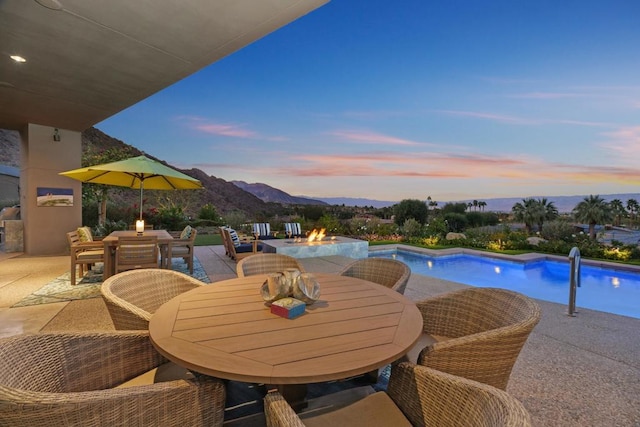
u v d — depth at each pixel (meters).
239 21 3.26
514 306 1.70
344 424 1.23
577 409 1.91
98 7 3.04
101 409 0.97
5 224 7.66
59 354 1.31
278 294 1.67
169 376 1.58
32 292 4.33
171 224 11.62
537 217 14.82
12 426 0.89
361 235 12.82
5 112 6.37
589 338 2.91
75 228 7.85
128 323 1.72
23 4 3.00
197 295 1.89
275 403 1.06
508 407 0.88
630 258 8.56
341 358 1.16
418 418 1.27
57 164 7.57
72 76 4.63
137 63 4.21
